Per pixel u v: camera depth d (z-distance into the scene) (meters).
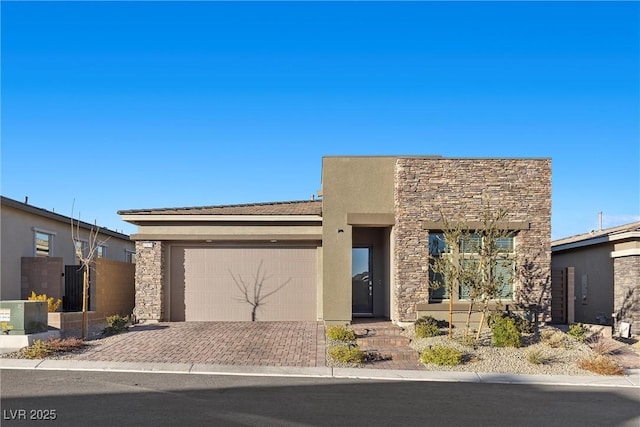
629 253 18.23
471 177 16.98
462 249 16.09
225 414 8.61
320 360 12.93
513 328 14.51
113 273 19.91
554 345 14.41
